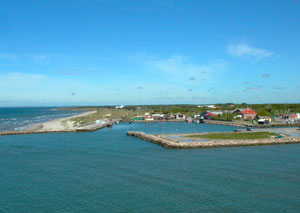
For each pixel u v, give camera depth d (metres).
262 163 52.31
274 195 35.41
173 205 32.31
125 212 30.59
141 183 40.22
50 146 74.38
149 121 177.38
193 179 42.00
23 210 31.30
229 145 73.38
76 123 155.75
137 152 64.56
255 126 129.00
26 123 165.62
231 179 41.94
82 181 41.41
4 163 53.28
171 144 70.69
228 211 30.70
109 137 95.38
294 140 78.50
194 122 170.50
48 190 37.59
